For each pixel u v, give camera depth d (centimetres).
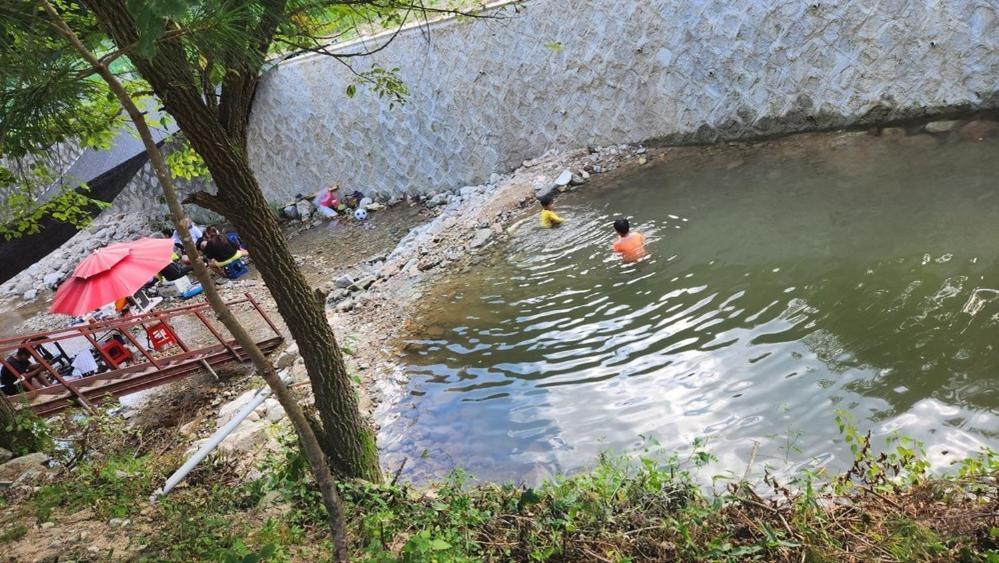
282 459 568
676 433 600
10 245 1101
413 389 809
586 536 392
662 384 679
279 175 1886
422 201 1667
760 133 1239
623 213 1132
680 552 366
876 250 783
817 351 649
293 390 812
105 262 873
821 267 788
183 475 513
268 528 421
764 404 603
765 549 364
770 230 921
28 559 445
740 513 390
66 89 295
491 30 1434
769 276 808
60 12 360
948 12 995
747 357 676
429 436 705
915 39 1037
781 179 1066
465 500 446
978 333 596
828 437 542
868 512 377
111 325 894
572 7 1335
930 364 581
